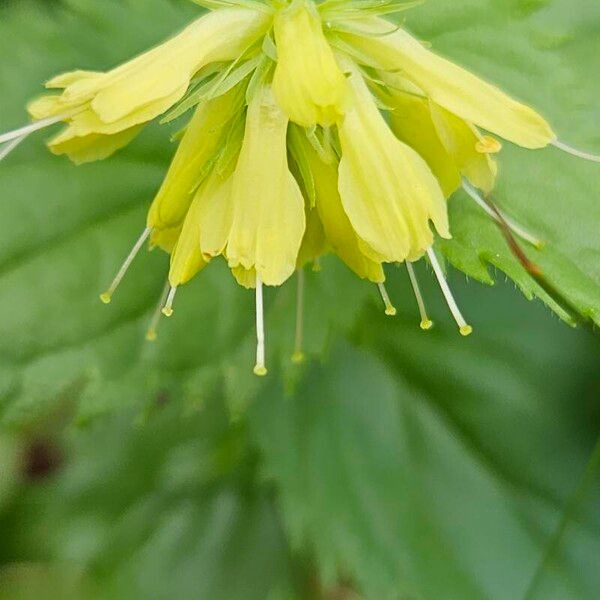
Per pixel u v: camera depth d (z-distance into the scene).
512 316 0.27
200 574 0.28
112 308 0.24
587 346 0.27
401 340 0.27
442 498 0.27
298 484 0.27
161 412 0.27
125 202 0.24
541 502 0.27
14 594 0.28
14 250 0.24
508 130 0.20
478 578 0.26
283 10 0.21
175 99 0.20
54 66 0.24
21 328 0.24
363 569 0.26
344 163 0.20
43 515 0.28
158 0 0.24
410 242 0.20
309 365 0.27
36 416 0.24
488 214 0.22
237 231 0.20
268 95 0.20
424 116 0.21
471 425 0.27
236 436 0.27
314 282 0.24
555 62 0.23
